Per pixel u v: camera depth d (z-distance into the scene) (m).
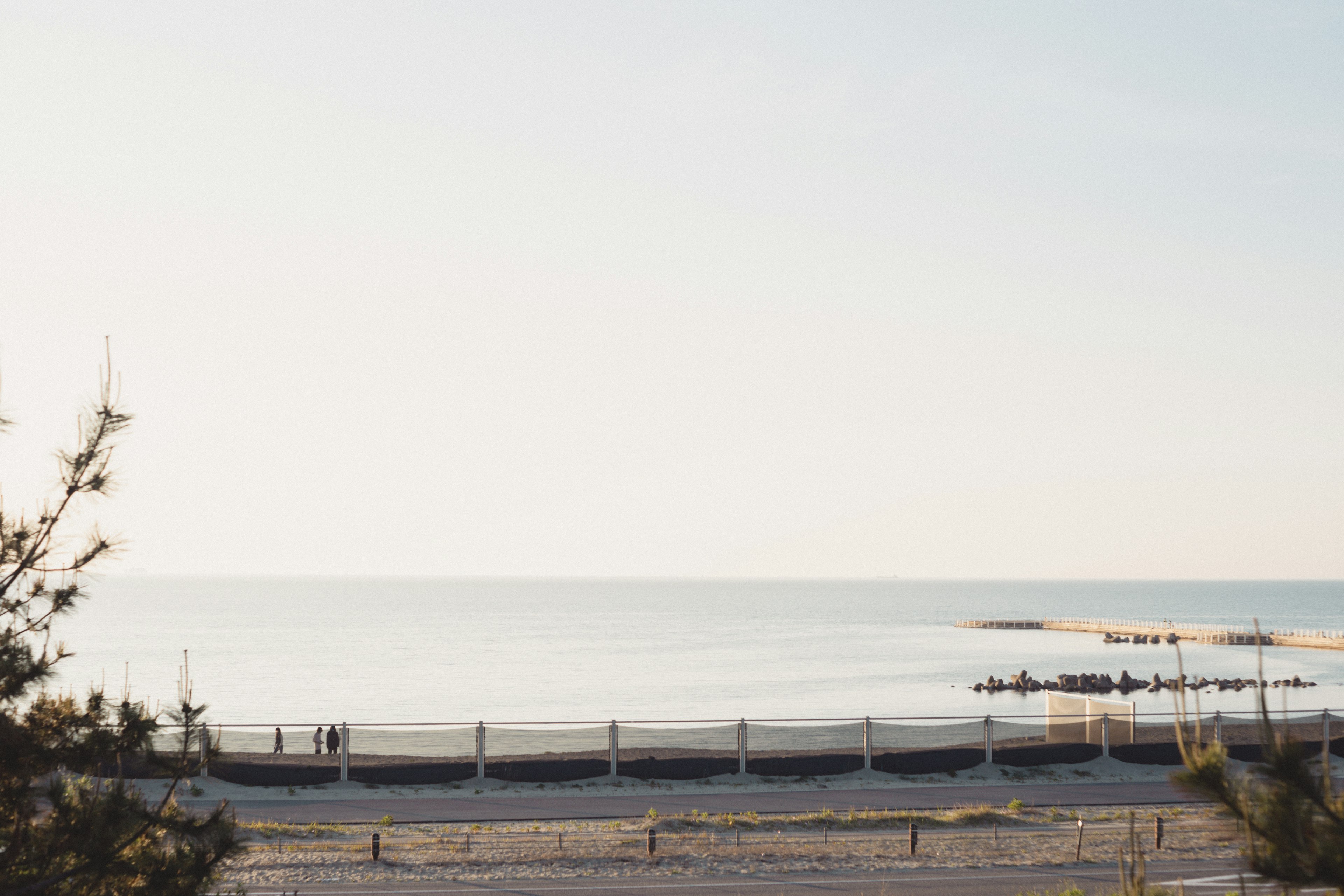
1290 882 5.99
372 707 75.19
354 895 20.17
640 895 20.44
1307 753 6.27
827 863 23.19
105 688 10.19
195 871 9.49
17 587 9.87
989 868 22.92
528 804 29.94
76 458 10.15
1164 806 30.58
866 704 79.12
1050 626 194.50
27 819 9.34
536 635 164.62
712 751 36.75
